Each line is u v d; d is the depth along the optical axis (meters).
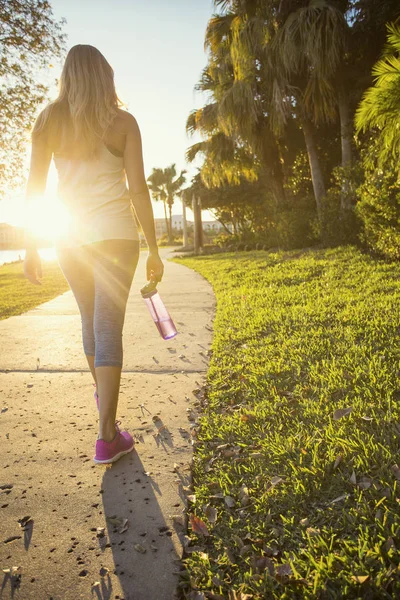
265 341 4.20
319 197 14.49
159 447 2.45
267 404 2.81
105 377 2.18
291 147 16.83
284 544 1.64
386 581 1.37
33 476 2.18
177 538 1.72
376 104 7.58
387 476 1.88
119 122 2.14
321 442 2.24
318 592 1.36
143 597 1.45
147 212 2.23
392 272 6.99
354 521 1.66
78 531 1.77
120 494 2.02
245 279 8.93
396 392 2.70
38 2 13.53
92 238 2.17
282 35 12.44
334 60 11.62
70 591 1.48
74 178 2.18
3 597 1.46
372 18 11.52
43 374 3.77
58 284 13.02
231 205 32.62
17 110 14.03
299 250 13.45
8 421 2.82
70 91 2.10
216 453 2.35
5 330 5.71
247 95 13.93
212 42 15.46
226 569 1.55
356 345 3.60
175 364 3.93
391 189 8.28
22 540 1.73
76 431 2.65
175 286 9.77
